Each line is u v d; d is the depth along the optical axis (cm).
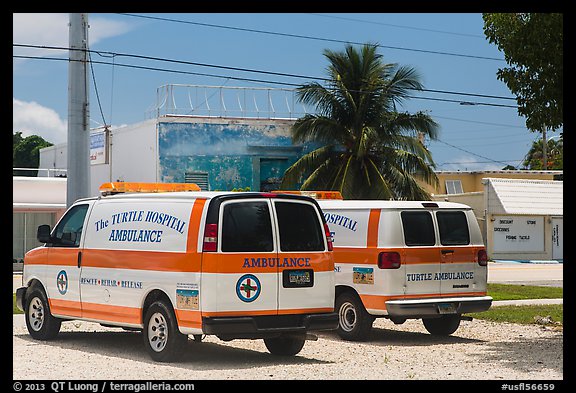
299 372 1103
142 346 1348
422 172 4347
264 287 1145
